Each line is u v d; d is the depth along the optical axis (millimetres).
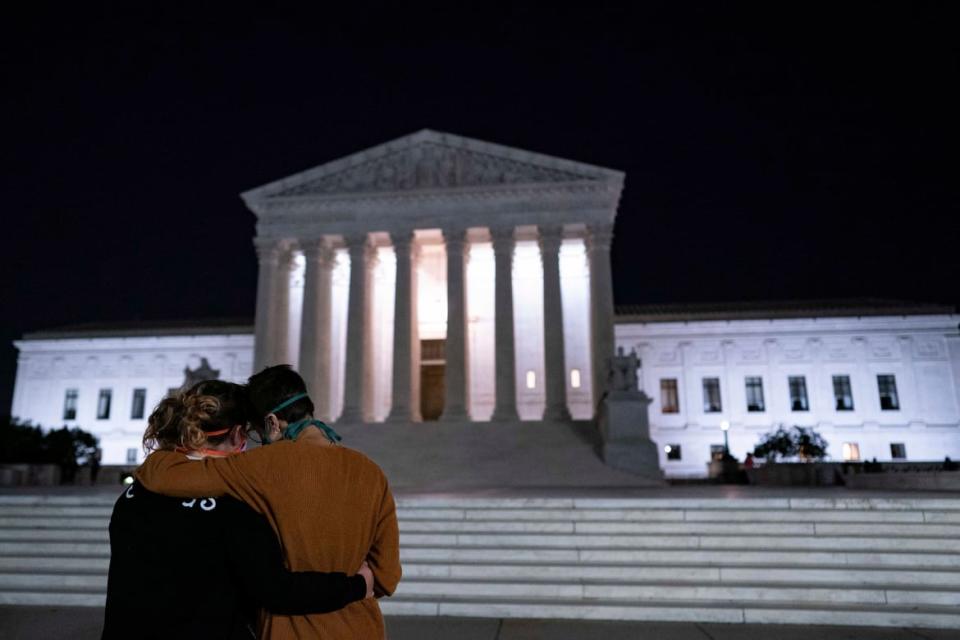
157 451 4117
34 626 11070
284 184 47812
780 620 11172
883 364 64812
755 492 21625
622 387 35812
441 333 53625
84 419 68562
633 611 11477
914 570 12617
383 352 53531
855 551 13352
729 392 65375
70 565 14375
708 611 11344
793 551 13547
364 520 4004
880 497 16094
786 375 65375
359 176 47562
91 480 43594
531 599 12109
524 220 45219
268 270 46688
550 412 42375
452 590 12555
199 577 3721
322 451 4066
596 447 36969
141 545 3750
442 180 46688
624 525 14852
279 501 3840
